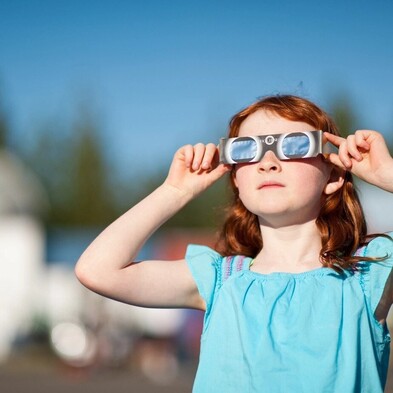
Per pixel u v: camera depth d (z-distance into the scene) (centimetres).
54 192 4688
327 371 284
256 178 310
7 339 2108
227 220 354
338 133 340
